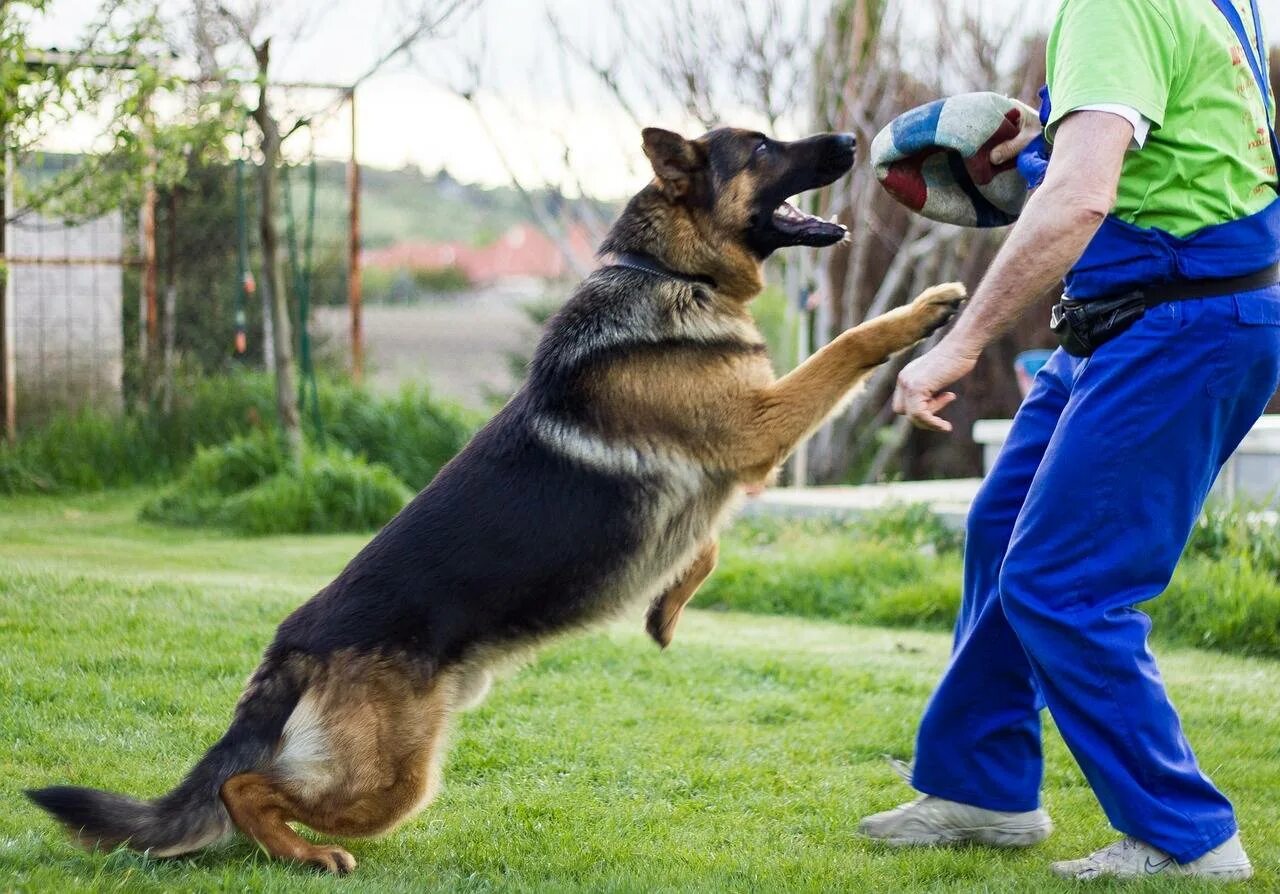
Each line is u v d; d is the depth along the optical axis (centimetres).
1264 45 318
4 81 804
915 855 341
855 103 1191
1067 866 321
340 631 327
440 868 333
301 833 354
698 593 785
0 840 322
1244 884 309
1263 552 730
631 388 353
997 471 346
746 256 395
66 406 1220
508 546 333
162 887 296
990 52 1216
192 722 445
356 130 1233
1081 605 309
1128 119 284
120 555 821
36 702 457
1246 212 300
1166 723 310
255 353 1370
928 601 730
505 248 5381
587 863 337
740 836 363
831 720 489
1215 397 302
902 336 363
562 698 511
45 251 1198
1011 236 293
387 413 1215
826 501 954
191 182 1311
